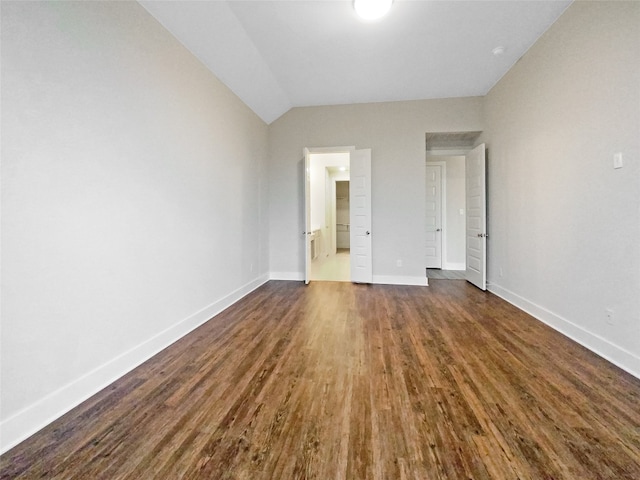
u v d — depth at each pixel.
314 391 1.85
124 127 2.12
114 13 2.03
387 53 3.39
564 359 2.23
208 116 3.23
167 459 1.32
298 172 5.11
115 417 1.62
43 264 1.59
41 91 1.57
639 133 1.98
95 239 1.90
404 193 4.86
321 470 1.26
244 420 1.58
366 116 4.90
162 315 2.52
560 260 2.79
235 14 2.71
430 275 5.62
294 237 5.20
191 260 2.93
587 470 1.24
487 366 2.14
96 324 1.90
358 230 4.95
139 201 2.26
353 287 4.68
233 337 2.72
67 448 1.39
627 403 1.69
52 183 1.63
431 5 2.61
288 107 5.00
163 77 2.52
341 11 2.70
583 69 2.46
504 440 1.42
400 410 1.65
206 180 3.20
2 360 1.40
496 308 3.53
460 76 3.96
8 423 1.42
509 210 3.77
